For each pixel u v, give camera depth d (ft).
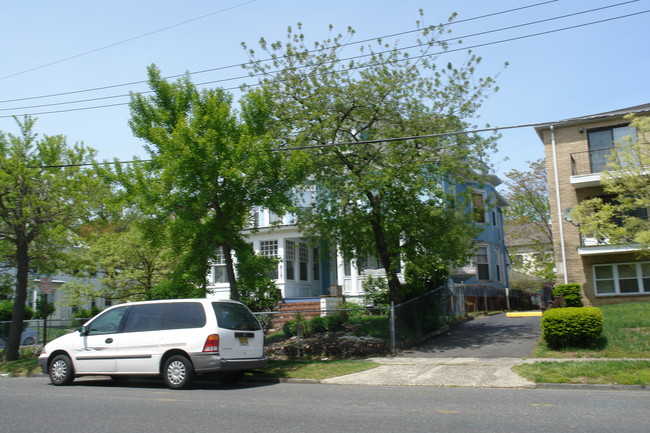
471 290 86.02
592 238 70.18
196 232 47.57
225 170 44.04
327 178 54.19
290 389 35.96
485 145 53.42
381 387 36.40
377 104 53.21
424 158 52.26
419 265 53.93
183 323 37.11
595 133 71.31
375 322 62.28
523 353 46.62
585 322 45.24
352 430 21.91
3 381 44.98
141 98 49.47
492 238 102.42
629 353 42.80
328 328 62.39
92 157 59.36
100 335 39.22
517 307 108.78
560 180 72.33
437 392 32.91
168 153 44.65
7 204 55.26
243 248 50.44
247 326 38.93
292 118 53.57
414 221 53.98
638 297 67.46
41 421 25.41
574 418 23.43
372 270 81.87
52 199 56.75
